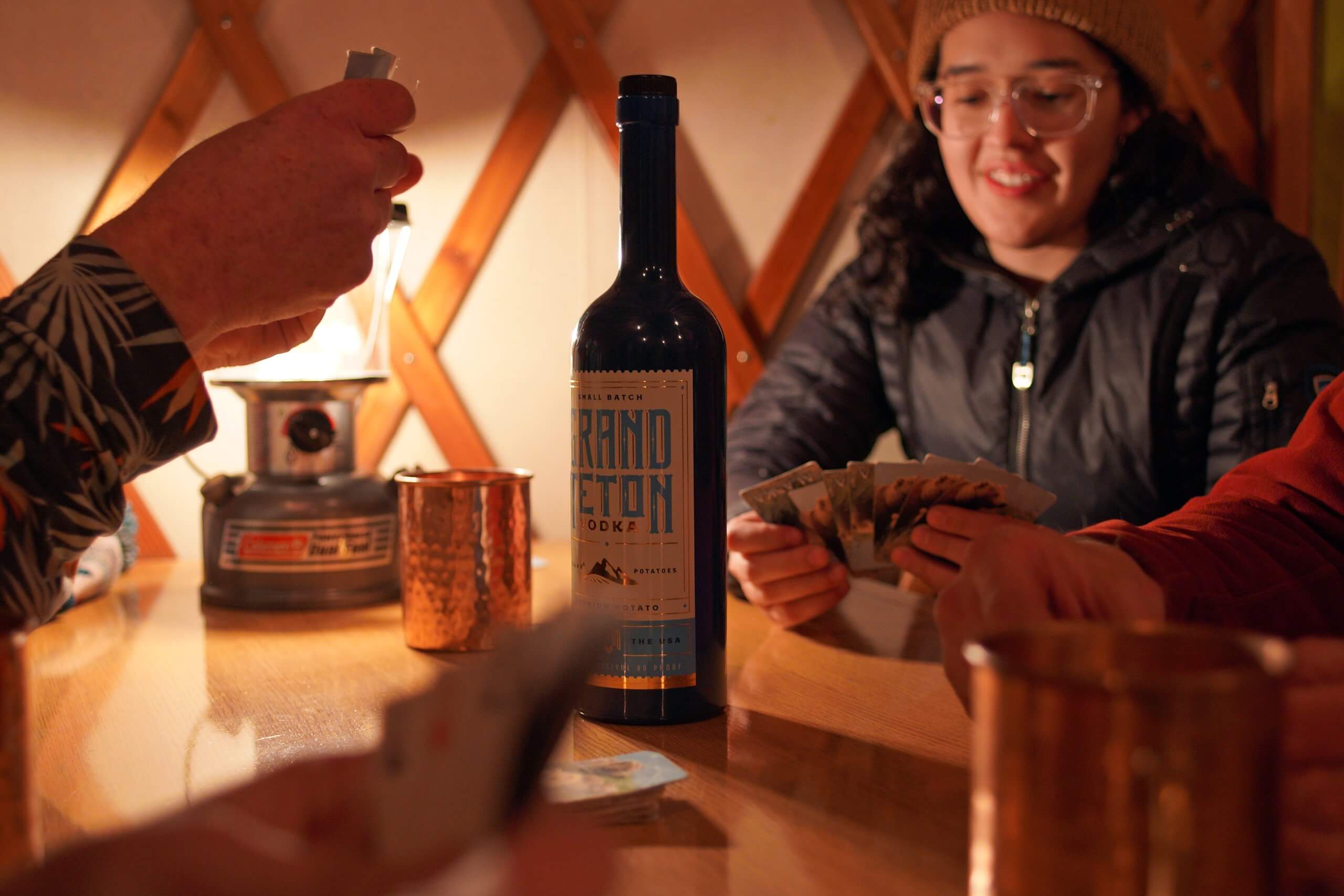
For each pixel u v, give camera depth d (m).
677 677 0.60
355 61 0.72
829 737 0.58
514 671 0.27
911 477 0.84
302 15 1.88
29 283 0.57
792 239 2.10
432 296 1.96
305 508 0.97
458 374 2.00
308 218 0.64
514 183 1.97
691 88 2.07
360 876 0.22
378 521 0.99
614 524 0.60
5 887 0.23
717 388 0.61
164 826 0.24
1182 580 0.51
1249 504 0.60
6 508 0.55
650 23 2.04
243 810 0.26
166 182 0.62
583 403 0.60
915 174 1.59
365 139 0.68
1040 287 1.58
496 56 1.96
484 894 0.23
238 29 1.81
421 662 0.76
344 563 0.97
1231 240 1.41
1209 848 0.25
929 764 0.53
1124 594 0.46
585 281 2.02
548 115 1.97
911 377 1.60
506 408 2.03
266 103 1.83
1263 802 0.26
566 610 0.29
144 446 0.59
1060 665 0.30
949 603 0.46
